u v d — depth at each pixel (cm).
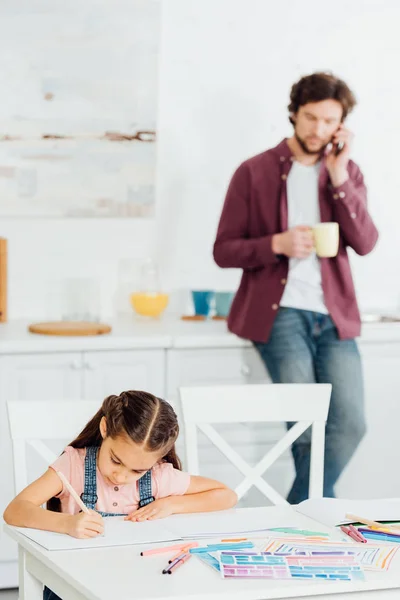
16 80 359
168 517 200
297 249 319
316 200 334
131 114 372
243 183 338
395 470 370
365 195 346
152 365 338
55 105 364
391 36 403
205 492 214
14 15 356
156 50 372
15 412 230
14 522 190
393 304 414
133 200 377
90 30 364
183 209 387
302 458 332
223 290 395
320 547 179
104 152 371
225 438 344
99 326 345
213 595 154
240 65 387
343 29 396
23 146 363
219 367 344
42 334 334
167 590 155
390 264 413
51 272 374
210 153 388
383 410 364
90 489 210
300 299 332
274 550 176
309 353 333
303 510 205
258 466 247
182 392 245
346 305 337
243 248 330
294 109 328
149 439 197
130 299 376
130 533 185
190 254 390
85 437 215
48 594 204
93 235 377
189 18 379
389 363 363
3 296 362
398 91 406
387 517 200
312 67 394
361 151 405
